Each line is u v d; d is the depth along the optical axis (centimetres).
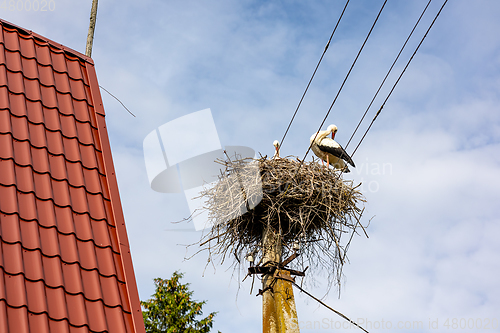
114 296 505
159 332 1546
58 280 482
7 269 465
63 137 629
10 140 577
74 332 452
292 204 781
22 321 433
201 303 1608
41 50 732
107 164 630
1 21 733
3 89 632
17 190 534
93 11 935
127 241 562
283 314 706
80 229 543
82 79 732
